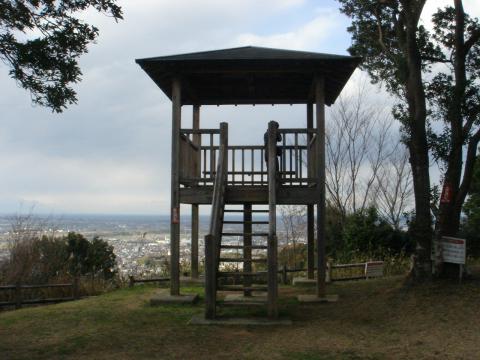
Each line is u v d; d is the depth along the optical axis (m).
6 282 11.84
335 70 9.02
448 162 8.98
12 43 6.15
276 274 7.59
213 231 7.60
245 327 7.11
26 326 7.28
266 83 10.81
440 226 8.90
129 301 9.34
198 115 11.81
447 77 9.47
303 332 6.74
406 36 9.14
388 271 13.40
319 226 8.92
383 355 5.59
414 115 9.30
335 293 9.77
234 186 9.02
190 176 9.77
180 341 6.36
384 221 16.27
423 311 7.41
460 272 8.55
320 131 8.86
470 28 10.41
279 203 8.87
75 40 6.46
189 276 12.22
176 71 9.05
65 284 11.05
